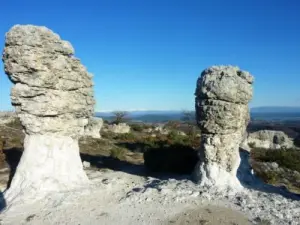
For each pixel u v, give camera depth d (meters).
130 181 15.50
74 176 14.06
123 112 65.44
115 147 30.53
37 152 13.57
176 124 66.81
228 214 11.13
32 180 13.03
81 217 10.98
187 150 19.98
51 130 13.83
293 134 62.72
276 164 26.52
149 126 61.72
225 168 14.10
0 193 13.60
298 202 12.62
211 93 13.85
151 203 12.04
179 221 10.65
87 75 14.89
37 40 12.88
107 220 10.77
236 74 14.40
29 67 12.93
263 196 13.04
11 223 10.59
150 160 19.36
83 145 29.94
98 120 39.88
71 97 14.16
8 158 20.34
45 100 13.41
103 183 14.42
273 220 10.72
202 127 14.30
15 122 42.75
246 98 14.13
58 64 13.48
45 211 11.45
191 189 13.27
